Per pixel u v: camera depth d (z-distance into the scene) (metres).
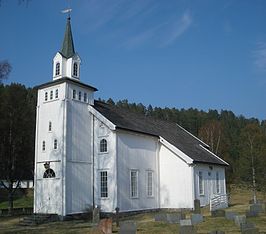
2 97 48.59
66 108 33.59
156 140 40.62
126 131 35.84
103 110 38.00
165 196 39.53
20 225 30.00
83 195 33.78
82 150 34.53
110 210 33.56
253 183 56.44
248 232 18.77
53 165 33.22
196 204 32.41
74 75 35.78
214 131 85.19
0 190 61.94
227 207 39.22
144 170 37.97
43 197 33.34
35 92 62.09
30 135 49.97
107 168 34.41
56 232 24.61
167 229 23.86
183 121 122.81
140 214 35.50
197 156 41.88
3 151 46.69
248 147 61.06
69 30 37.03
